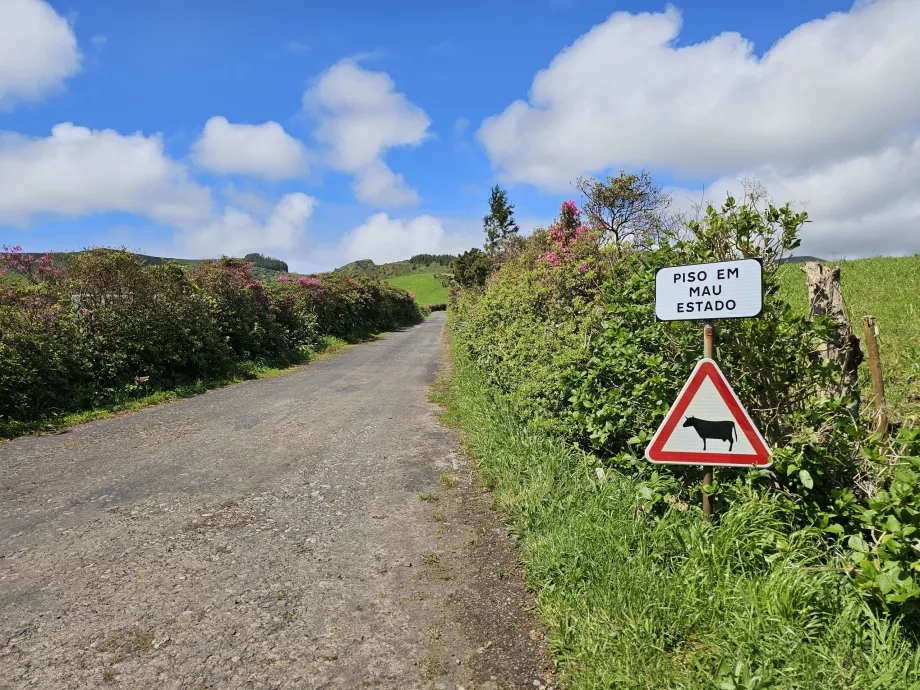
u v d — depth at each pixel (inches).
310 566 144.7
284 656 107.9
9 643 110.9
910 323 311.1
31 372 315.0
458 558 149.9
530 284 339.0
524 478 191.9
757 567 119.1
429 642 113.0
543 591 126.6
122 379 385.7
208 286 568.4
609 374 184.4
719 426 129.3
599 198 464.8
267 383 475.5
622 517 142.9
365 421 319.9
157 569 142.1
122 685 98.9
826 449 132.6
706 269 127.0
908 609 94.7
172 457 244.7
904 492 100.9
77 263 423.2
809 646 95.9
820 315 142.6
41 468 227.8
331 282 1005.8
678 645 103.4
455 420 318.0
